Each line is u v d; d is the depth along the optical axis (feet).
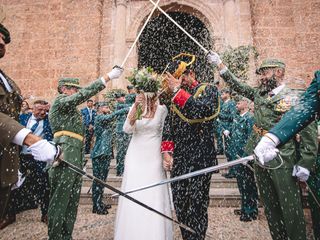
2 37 6.58
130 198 6.66
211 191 16.11
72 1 34.17
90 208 15.24
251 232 11.33
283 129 5.04
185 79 9.20
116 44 31.99
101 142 14.79
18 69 33.35
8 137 5.15
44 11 34.35
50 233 9.21
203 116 8.64
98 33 33.06
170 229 8.61
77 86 11.05
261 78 9.47
